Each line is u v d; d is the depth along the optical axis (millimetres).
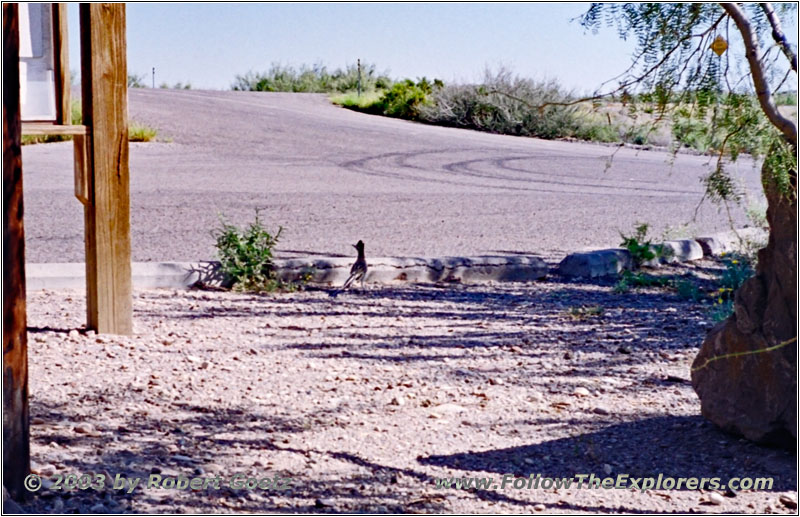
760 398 5137
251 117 31062
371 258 10266
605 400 6145
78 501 4078
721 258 11805
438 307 9023
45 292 8852
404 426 5477
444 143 27188
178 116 29328
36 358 6473
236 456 4852
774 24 4289
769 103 4301
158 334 7453
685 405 6047
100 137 7055
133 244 11781
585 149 26828
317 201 16312
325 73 49906
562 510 4336
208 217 14188
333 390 6145
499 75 30031
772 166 4555
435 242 12633
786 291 4961
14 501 3846
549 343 7676
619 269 10945
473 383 6465
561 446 5238
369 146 25719
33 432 4957
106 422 5242
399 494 4445
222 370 6492
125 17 7023
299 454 4941
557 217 15273
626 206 16781
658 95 4379
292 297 9289
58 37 6895
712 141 4645
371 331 7941
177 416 5449
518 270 10547
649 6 4258
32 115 6965
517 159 24109
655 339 7859
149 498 4203
